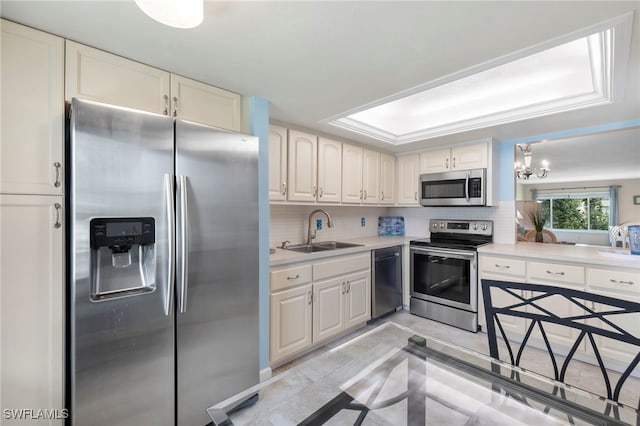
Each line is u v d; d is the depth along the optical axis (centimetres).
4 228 112
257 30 124
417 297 330
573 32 127
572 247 280
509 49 142
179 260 144
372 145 337
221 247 162
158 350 139
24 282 116
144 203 134
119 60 143
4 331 112
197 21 96
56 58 125
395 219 402
